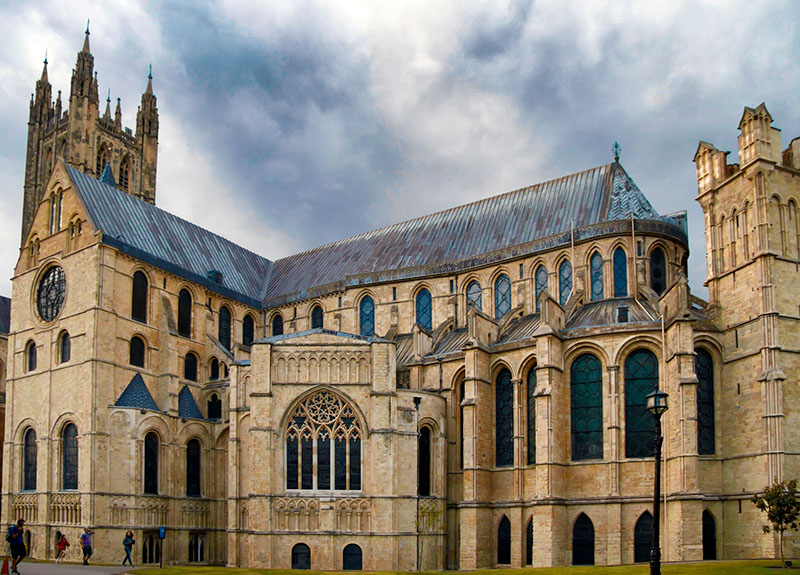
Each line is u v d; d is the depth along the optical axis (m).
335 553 76.31
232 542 80.25
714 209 79.31
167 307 93.50
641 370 74.38
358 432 79.06
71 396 85.44
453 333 93.50
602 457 74.25
